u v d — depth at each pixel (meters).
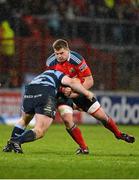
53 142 39.03
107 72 58.91
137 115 60.47
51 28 62.12
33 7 64.50
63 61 31.00
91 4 65.81
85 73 31.77
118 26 61.78
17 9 63.88
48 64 31.41
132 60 59.75
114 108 59.62
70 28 61.59
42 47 56.97
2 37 59.53
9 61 57.38
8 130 49.84
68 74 31.44
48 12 65.06
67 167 25.09
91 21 61.47
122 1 66.56
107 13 65.19
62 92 29.44
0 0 63.31
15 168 24.56
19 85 57.50
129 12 65.94
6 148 29.48
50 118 28.84
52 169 24.53
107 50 58.78
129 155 30.84
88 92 29.80
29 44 56.97
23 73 57.22
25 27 62.28
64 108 30.11
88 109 30.44
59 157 28.59
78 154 30.28
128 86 59.88
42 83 28.95
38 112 28.77
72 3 66.00
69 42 59.22
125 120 60.19
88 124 59.47
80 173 23.73
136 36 61.97
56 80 29.11
